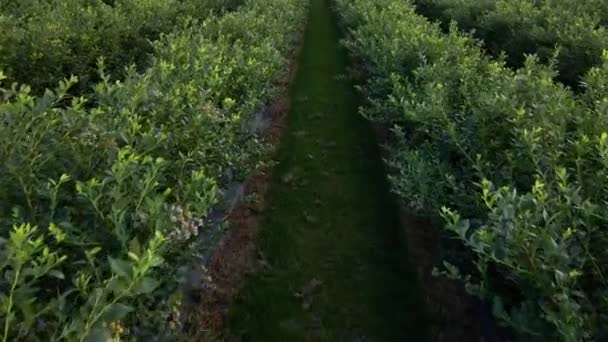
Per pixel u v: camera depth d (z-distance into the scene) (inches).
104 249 93.1
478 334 142.7
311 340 148.0
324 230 205.0
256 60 243.9
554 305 87.8
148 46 326.0
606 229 107.3
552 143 136.9
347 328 153.5
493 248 93.4
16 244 63.6
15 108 102.2
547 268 87.1
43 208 99.9
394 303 164.1
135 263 71.9
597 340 86.6
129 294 69.0
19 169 97.7
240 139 185.2
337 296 167.0
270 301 161.8
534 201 99.3
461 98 199.2
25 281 82.6
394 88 221.1
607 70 196.5
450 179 141.3
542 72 204.5
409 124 207.3
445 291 163.0
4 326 67.7
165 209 102.6
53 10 322.0
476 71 236.4
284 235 199.2
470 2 451.2
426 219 200.4
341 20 593.6
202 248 131.2
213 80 180.2
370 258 187.2
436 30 327.9
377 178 251.4
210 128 154.8
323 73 444.1
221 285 163.6
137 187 102.4
